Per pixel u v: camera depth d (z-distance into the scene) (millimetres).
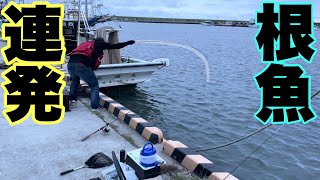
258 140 8133
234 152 7379
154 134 5117
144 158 3973
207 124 9336
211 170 4004
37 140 5199
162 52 31281
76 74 6688
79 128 5758
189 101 11992
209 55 30688
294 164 6934
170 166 4215
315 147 7867
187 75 17891
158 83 15211
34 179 3994
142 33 71312
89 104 7309
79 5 12711
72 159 4539
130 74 11594
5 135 5395
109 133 5500
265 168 6688
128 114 6070
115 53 11531
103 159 4352
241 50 37781
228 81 16422
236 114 10367
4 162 4414
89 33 12438
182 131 8703
